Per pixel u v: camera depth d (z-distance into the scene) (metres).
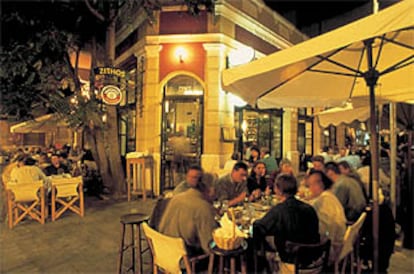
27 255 3.96
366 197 3.60
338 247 2.64
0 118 8.59
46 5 6.75
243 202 3.89
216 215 3.13
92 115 7.24
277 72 3.98
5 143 16.70
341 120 6.47
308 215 2.54
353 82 4.58
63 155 9.30
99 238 4.62
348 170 3.87
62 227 5.18
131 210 6.41
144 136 8.20
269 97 4.59
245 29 8.70
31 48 6.55
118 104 7.71
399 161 5.08
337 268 2.63
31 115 9.22
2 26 6.50
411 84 3.91
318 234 2.55
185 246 2.43
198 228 2.48
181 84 8.18
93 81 7.53
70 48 7.84
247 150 8.87
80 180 5.91
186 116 8.13
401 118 4.46
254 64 3.12
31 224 5.34
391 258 3.69
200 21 7.85
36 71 7.07
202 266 2.61
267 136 10.26
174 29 8.00
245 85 3.98
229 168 6.90
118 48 10.39
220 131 7.76
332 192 3.27
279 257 2.52
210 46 7.71
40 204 5.58
